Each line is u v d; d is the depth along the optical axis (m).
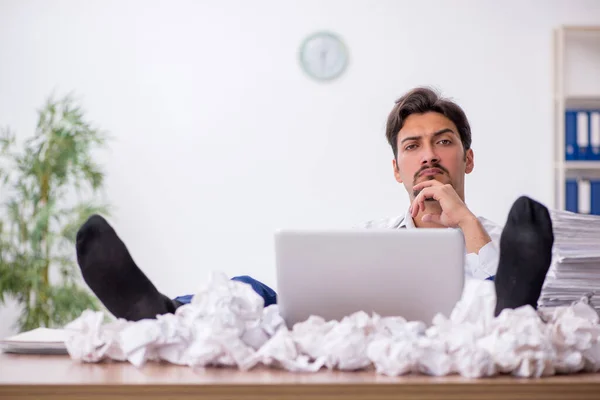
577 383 0.82
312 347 0.92
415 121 1.98
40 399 0.81
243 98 4.11
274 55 4.11
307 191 4.10
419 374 0.87
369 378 0.84
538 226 1.03
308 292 1.04
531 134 4.11
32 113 4.09
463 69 4.10
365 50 4.11
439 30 4.10
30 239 3.61
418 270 1.03
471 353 0.84
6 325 4.07
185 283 4.09
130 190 4.10
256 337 0.97
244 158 4.11
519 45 4.11
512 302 1.03
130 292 1.08
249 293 1.00
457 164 1.97
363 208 4.10
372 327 0.93
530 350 0.86
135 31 4.11
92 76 4.11
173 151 4.11
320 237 1.03
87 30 4.11
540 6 4.11
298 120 4.11
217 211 4.10
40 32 4.11
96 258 1.07
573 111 3.96
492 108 4.11
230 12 4.11
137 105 4.11
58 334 1.19
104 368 0.94
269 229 4.10
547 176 4.11
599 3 4.11
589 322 0.93
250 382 0.81
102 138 3.87
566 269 1.16
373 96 4.10
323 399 0.80
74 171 3.64
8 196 4.01
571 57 4.15
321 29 4.11
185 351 0.95
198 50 4.11
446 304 1.03
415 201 1.86
